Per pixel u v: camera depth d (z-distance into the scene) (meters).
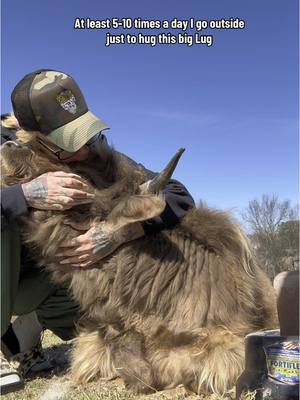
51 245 1.26
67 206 1.22
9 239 1.30
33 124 1.27
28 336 1.47
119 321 1.26
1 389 1.20
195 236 1.30
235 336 1.20
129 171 1.33
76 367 1.31
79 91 1.30
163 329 1.23
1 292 1.32
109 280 1.26
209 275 1.26
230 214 1.37
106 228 1.23
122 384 1.24
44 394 1.19
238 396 1.03
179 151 1.19
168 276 1.25
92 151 1.36
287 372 0.97
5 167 1.30
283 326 1.03
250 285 1.29
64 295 1.45
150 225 1.27
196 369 1.16
